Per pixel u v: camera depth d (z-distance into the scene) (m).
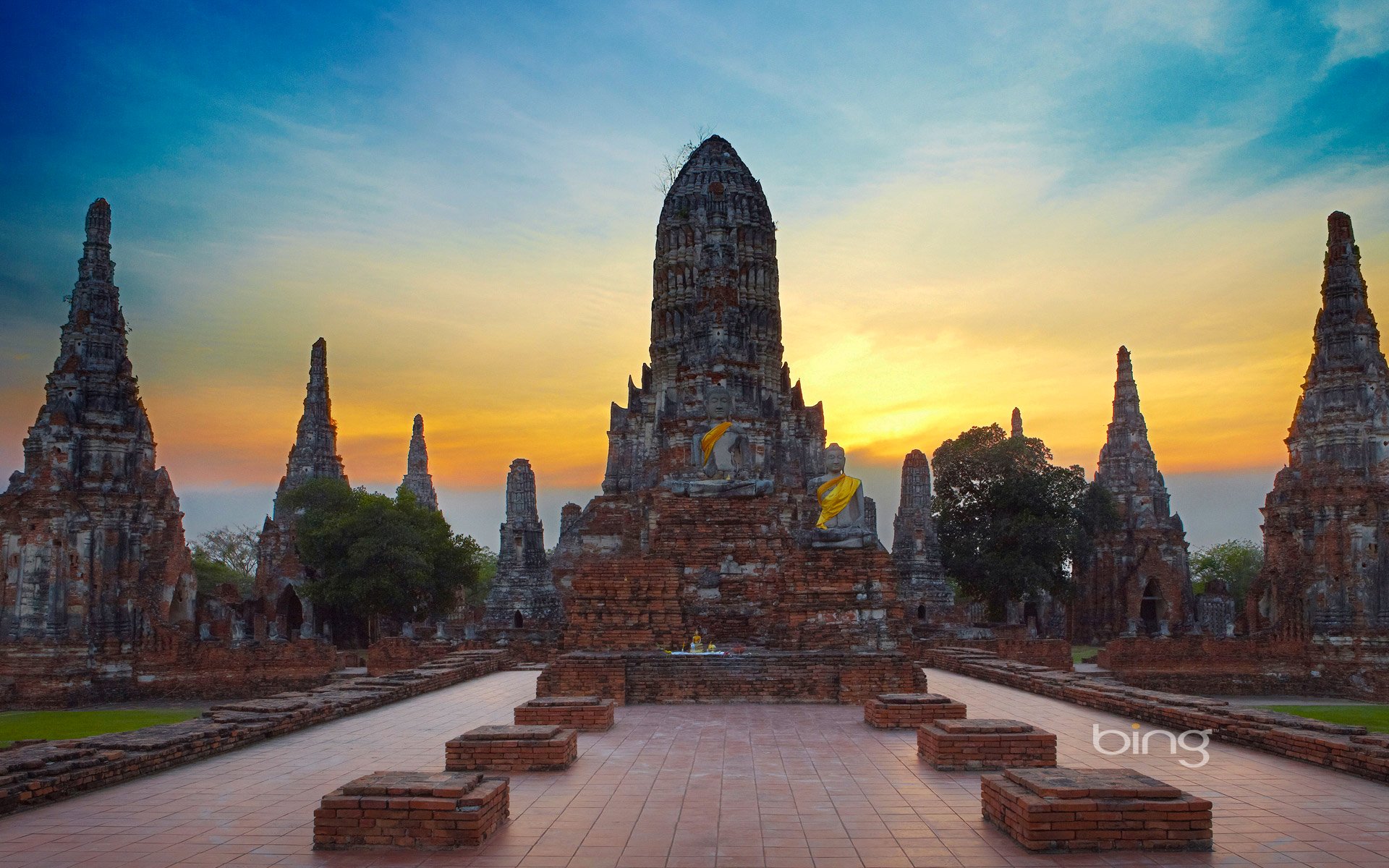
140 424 67.62
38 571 61.62
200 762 25.12
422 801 17.38
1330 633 68.06
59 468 63.19
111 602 63.81
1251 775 22.84
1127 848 16.92
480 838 17.38
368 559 86.50
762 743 26.86
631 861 16.61
